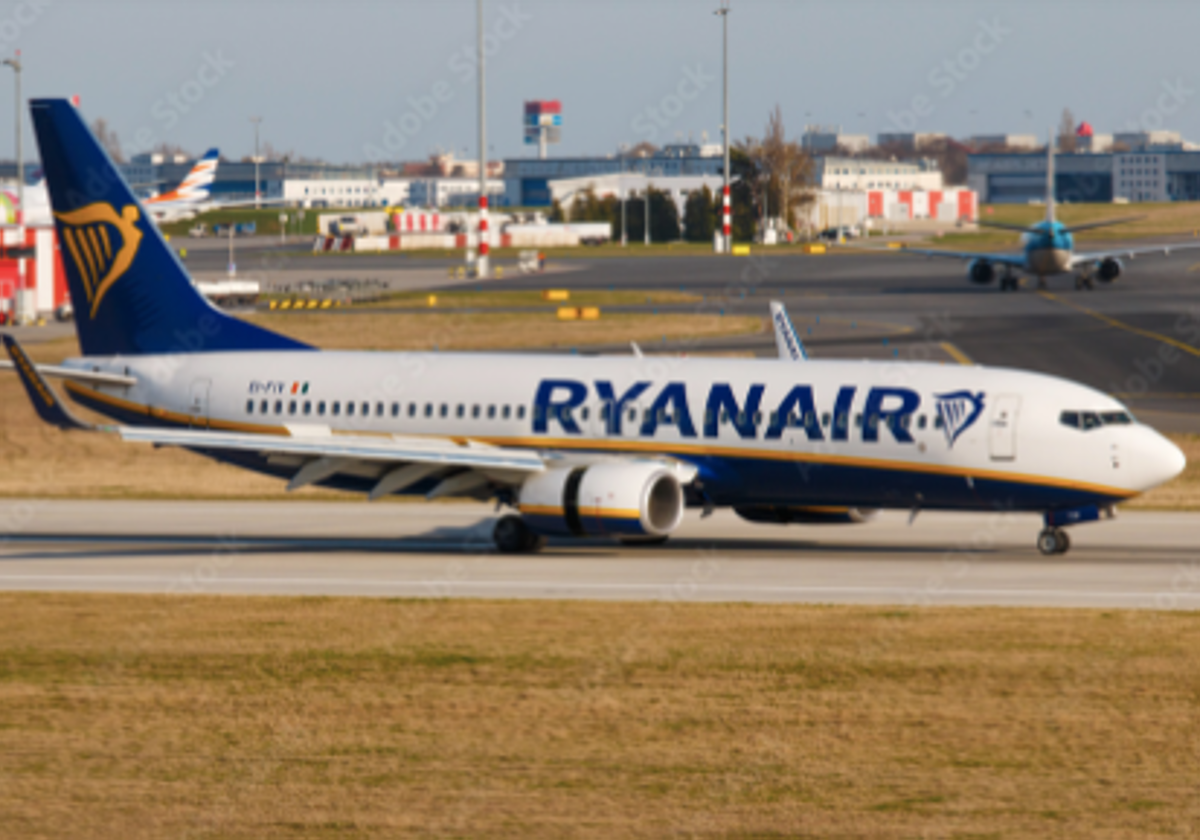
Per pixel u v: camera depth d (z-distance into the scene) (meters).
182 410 173.12
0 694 90.38
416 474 156.62
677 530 170.25
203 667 97.19
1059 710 84.81
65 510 190.50
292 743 79.75
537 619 113.19
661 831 66.50
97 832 67.19
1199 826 66.31
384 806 70.00
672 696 88.62
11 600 124.69
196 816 69.06
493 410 161.12
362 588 130.62
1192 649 100.25
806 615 113.69
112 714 85.69
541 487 148.62
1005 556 146.62
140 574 139.88
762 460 150.12
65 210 177.50
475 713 85.31
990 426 142.00
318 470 156.00
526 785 72.62
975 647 101.25
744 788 71.88
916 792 71.12
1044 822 67.00
